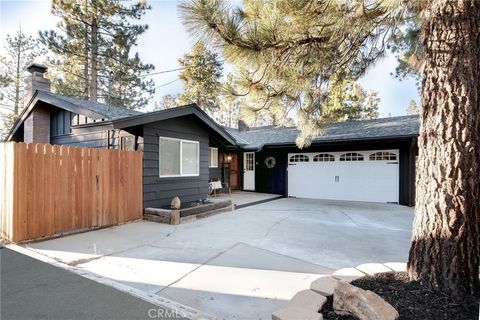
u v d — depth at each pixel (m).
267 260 3.79
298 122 4.11
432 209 2.45
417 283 2.49
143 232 5.31
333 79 3.85
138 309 2.44
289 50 3.20
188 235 5.14
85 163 5.34
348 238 4.99
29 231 4.47
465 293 2.29
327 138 9.98
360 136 9.43
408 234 5.32
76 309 2.43
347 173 10.53
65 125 8.66
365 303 2.01
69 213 5.04
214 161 11.91
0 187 4.51
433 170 2.46
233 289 2.90
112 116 7.00
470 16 2.38
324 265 3.62
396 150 9.58
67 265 3.49
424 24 2.63
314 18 2.86
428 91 2.53
